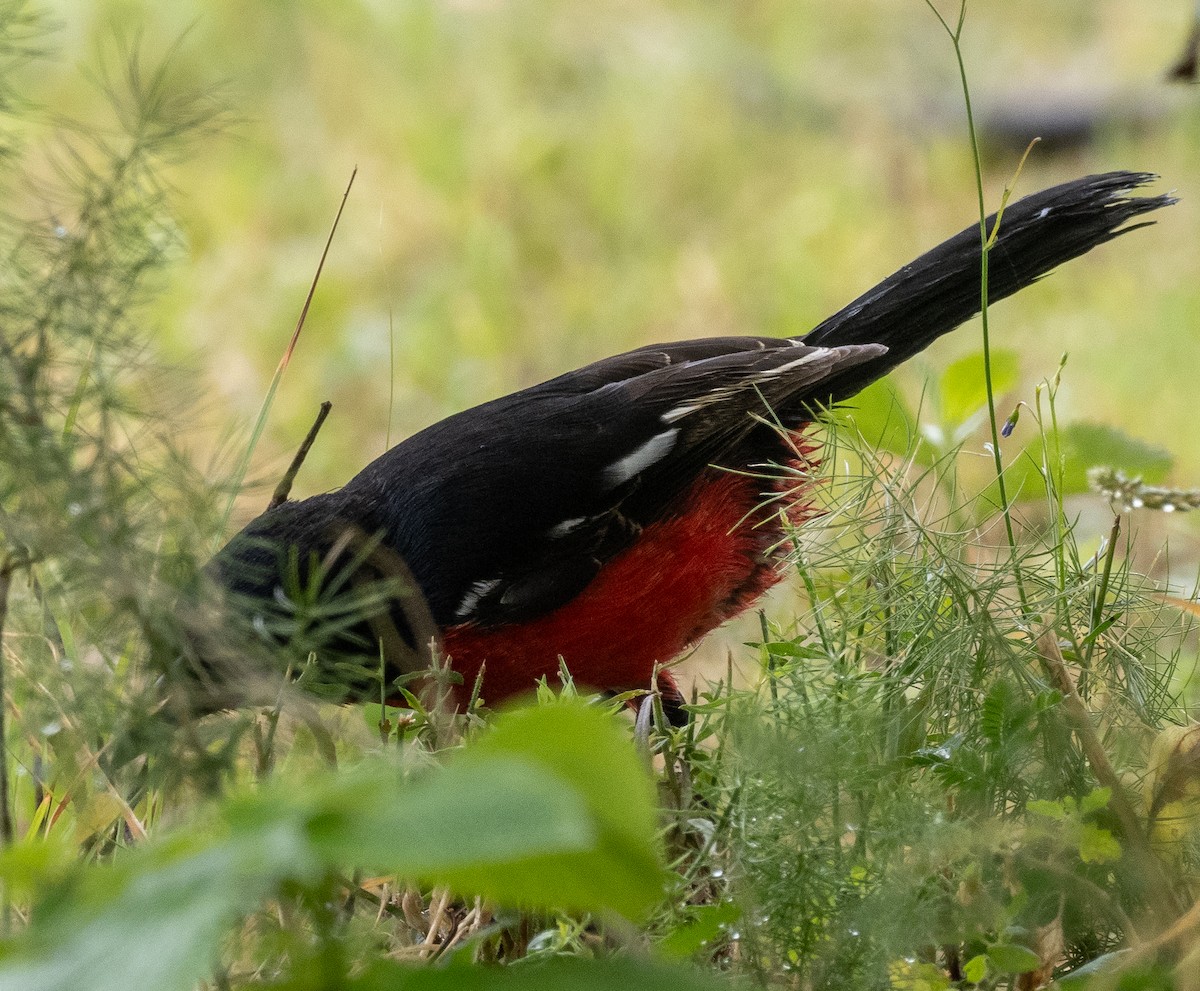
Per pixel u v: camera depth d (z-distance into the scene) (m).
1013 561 6.09
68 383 4.87
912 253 15.73
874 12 20.50
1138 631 6.26
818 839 4.91
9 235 4.95
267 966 4.46
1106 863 4.79
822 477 7.29
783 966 4.76
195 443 11.34
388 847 2.44
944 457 6.91
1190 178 15.98
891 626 5.94
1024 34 19.67
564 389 8.34
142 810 5.56
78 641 5.35
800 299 14.83
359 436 13.44
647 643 8.08
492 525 7.62
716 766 5.37
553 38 19.97
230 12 19.03
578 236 16.28
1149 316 13.58
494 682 7.90
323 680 5.98
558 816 2.41
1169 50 17.78
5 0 5.23
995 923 4.52
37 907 2.78
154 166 6.90
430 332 14.55
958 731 5.59
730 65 19.41
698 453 7.94
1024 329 14.00
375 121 17.70
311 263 15.66
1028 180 17.20
